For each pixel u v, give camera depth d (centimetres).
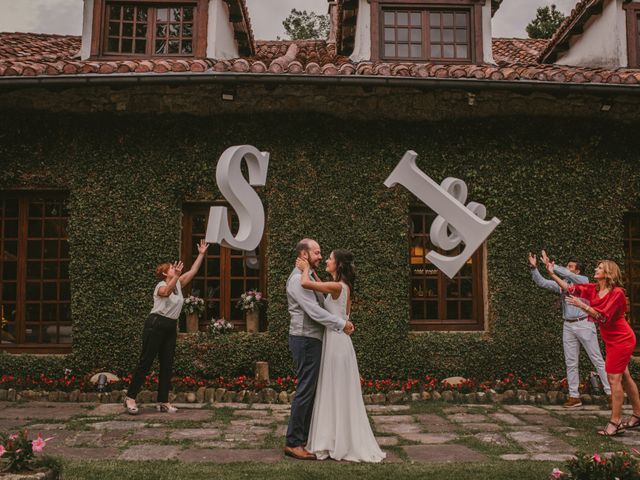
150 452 467
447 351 805
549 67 863
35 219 841
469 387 723
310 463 431
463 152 841
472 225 626
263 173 621
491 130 845
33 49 972
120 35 884
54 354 808
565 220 838
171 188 819
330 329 464
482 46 895
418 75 758
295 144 827
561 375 813
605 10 922
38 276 838
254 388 708
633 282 874
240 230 600
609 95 797
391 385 725
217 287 848
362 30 895
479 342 809
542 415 627
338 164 826
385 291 811
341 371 456
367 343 802
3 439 384
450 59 900
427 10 908
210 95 812
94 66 746
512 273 824
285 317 802
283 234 814
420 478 389
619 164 852
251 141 828
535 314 820
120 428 550
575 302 551
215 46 880
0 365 786
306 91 808
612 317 541
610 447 493
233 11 945
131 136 823
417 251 858
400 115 839
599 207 843
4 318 834
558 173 844
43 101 813
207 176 822
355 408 454
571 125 852
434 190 641
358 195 823
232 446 488
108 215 812
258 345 795
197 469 408
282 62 801
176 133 827
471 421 597
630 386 549
